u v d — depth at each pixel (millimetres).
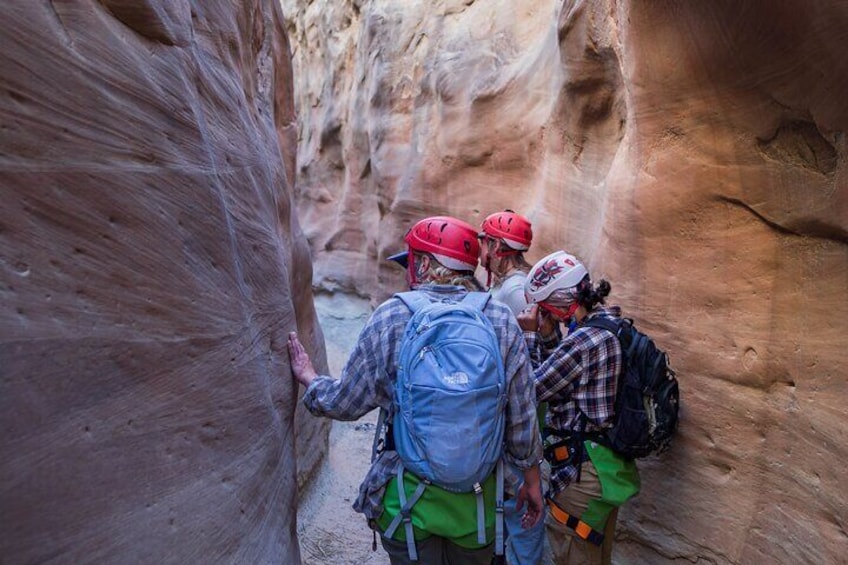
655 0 2355
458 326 1735
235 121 1988
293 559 2016
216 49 1925
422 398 1679
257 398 1812
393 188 7102
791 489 2162
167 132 1448
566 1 3787
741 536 2348
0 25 1027
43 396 1038
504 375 1756
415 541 1806
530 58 5078
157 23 1437
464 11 6445
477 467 1678
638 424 2344
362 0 8688
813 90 1963
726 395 2439
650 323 2811
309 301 3748
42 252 1074
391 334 1834
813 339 2104
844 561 1941
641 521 2781
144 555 1233
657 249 2752
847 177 1935
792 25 1889
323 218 9734
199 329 1512
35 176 1072
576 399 2436
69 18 1180
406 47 7172
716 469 2484
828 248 2074
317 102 10305
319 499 3740
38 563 1006
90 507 1116
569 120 4066
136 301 1289
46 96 1104
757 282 2330
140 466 1256
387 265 7270
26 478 993
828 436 2014
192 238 1515
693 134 2498
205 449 1497
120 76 1296
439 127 6059
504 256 3039
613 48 3424
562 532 2564
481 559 1876
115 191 1253
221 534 1507
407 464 1745
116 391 1212
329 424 4258
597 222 3730
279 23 3611
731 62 2193
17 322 1003
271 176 2457
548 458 2514
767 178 2230
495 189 5309
